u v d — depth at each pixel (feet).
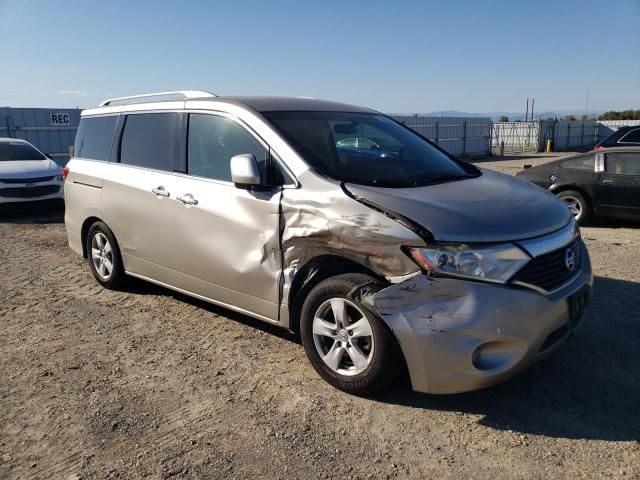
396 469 9.24
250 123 13.43
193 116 14.99
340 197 11.34
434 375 10.09
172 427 10.53
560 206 12.20
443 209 10.59
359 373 11.11
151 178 15.75
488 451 9.69
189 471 9.23
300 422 10.62
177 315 16.43
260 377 12.46
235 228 13.16
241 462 9.46
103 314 16.65
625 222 31.17
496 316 9.76
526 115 238.89
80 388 12.10
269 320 12.94
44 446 10.00
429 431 10.30
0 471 9.30
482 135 117.60
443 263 9.94
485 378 9.91
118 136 17.62
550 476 9.01
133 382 12.35
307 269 12.06
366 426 10.47
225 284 13.71
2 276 21.07
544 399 11.35
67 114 65.00
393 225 10.43
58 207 36.78
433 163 14.19
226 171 13.80
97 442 10.09
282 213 12.16
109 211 17.37
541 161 96.63
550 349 10.69
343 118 14.82
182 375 12.64
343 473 9.15
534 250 10.26
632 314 15.74
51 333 15.28
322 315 11.70
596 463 9.30
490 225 10.27
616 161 29.12
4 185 34.01
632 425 10.39
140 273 16.84
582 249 12.20
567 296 10.62
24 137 62.03
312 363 12.04
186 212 14.38
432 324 9.93
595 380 12.07
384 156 13.67
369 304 10.44
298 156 12.39
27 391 12.00
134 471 9.25
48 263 23.07
